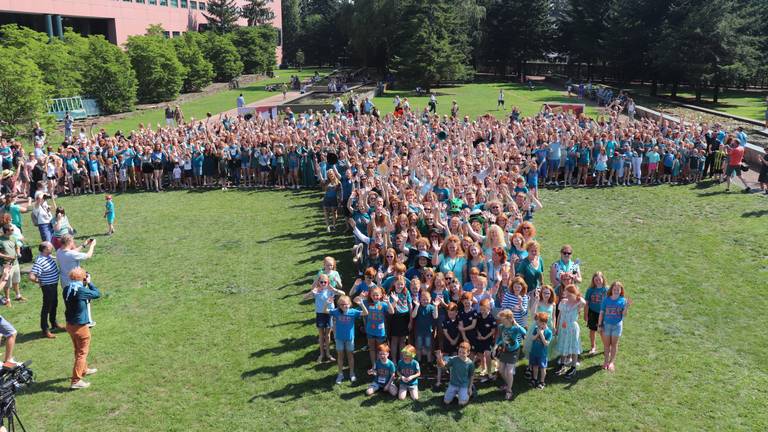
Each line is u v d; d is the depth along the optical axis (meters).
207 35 74.56
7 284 13.03
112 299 13.14
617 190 22.16
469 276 10.75
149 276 14.55
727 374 9.69
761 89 63.59
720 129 24.28
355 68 95.38
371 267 11.01
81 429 8.53
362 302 9.80
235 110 49.56
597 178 23.03
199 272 14.77
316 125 29.38
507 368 9.09
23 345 11.17
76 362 9.59
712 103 52.25
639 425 8.41
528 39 76.69
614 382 9.56
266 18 102.38
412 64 59.03
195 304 12.82
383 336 9.74
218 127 30.20
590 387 9.44
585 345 10.96
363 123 28.28
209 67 65.50
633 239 16.50
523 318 9.81
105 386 9.64
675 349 10.52
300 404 9.09
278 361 10.38
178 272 14.80
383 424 8.55
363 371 10.05
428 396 9.29
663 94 59.69
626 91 58.75
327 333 10.29
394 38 70.12
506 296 9.86
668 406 8.86
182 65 59.97
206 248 16.66
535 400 9.12
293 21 121.31
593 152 22.89
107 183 24.64
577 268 10.95
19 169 22.11
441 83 70.06
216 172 24.23
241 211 20.64
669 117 33.53
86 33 66.44
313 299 12.98
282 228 18.47
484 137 24.56
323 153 23.02
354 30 75.75
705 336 10.98
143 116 47.41
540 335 9.30
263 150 23.97
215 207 21.27
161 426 8.58
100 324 11.89
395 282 9.91
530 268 10.52
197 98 60.16
